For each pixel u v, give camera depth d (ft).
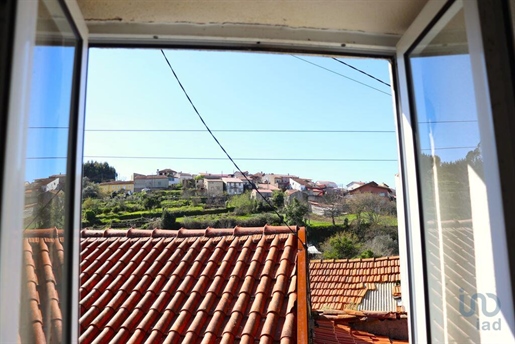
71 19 3.13
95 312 10.32
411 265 3.88
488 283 2.62
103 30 3.86
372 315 14.29
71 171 3.18
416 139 3.84
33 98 2.41
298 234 12.29
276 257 11.64
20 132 1.96
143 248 13.42
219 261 12.03
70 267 3.10
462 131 2.99
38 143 2.56
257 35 4.02
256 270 11.12
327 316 14.06
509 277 2.26
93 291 11.22
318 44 4.13
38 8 2.43
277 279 10.44
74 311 3.14
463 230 3.00
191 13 3.78
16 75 1.93
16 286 1.92
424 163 3.72
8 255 1.83
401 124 4.10
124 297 10.91
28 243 2.52
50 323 2.91
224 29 4.00
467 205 2.93
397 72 4.14
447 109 3.24
